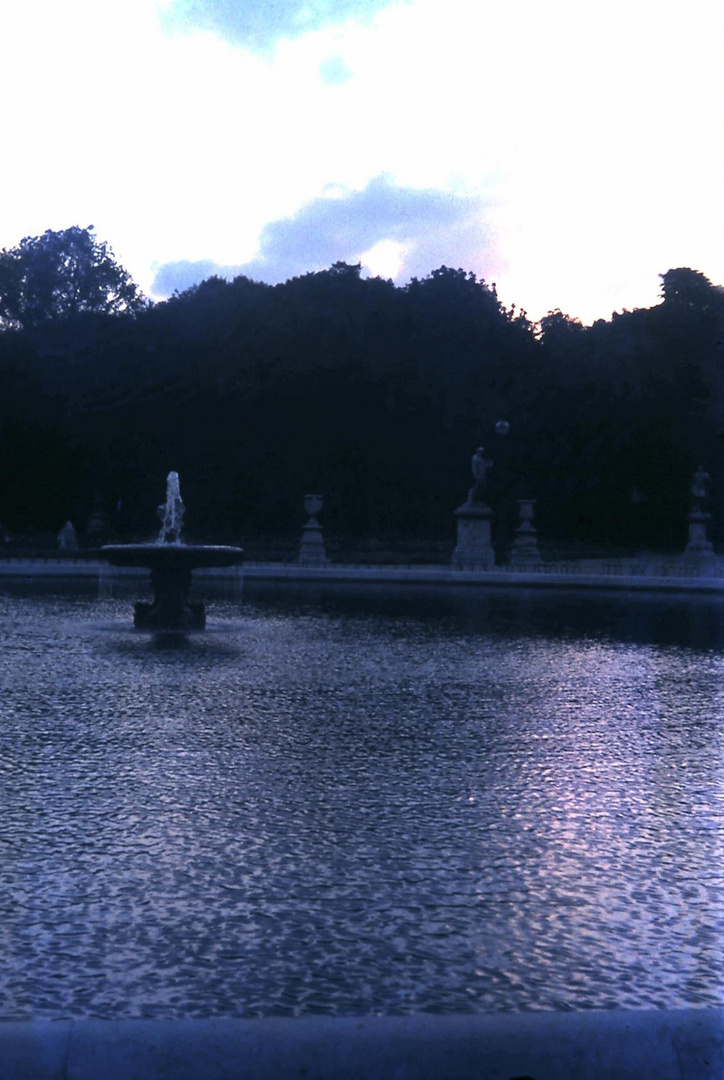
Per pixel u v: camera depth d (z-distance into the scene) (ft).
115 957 16.10
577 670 49.29
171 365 220.23
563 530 220.23
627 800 25.94
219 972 15.57
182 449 217.77
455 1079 10.68
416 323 226.99
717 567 149.79
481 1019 11.16
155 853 21.27
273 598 94.43
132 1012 14.25
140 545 65.62
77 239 313.32
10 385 218.18
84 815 24.04
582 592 105.19
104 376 220.84
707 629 69.36
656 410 228.02
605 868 20.68
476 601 93.30
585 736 33.88
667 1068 10.87
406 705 39.24
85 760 29.53
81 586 107.76
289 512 216.54
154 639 59.41
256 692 41.68
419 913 18.08
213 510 216.95
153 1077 10.57
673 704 40.37
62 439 216.13
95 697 40.01
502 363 227.61
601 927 17.56
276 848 21.70
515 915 18.06
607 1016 11.28
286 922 17.60
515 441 219.00
